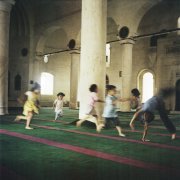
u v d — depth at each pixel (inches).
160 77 1057.5
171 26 1105.4
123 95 908.0
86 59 423.2
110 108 333.1
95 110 414.0
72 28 1106.7
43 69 1393.9
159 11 1135.0
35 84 412.5
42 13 1243.2
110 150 242.7
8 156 215.0
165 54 1047.6
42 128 404.5
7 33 643.5
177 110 982.4
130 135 341.1
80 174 167.3
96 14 422.6
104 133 355.9
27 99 411.8
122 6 933.8
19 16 1285.7
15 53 1316.4
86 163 194.5
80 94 437.7
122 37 928.3
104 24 433.4
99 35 423.8
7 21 642.8
